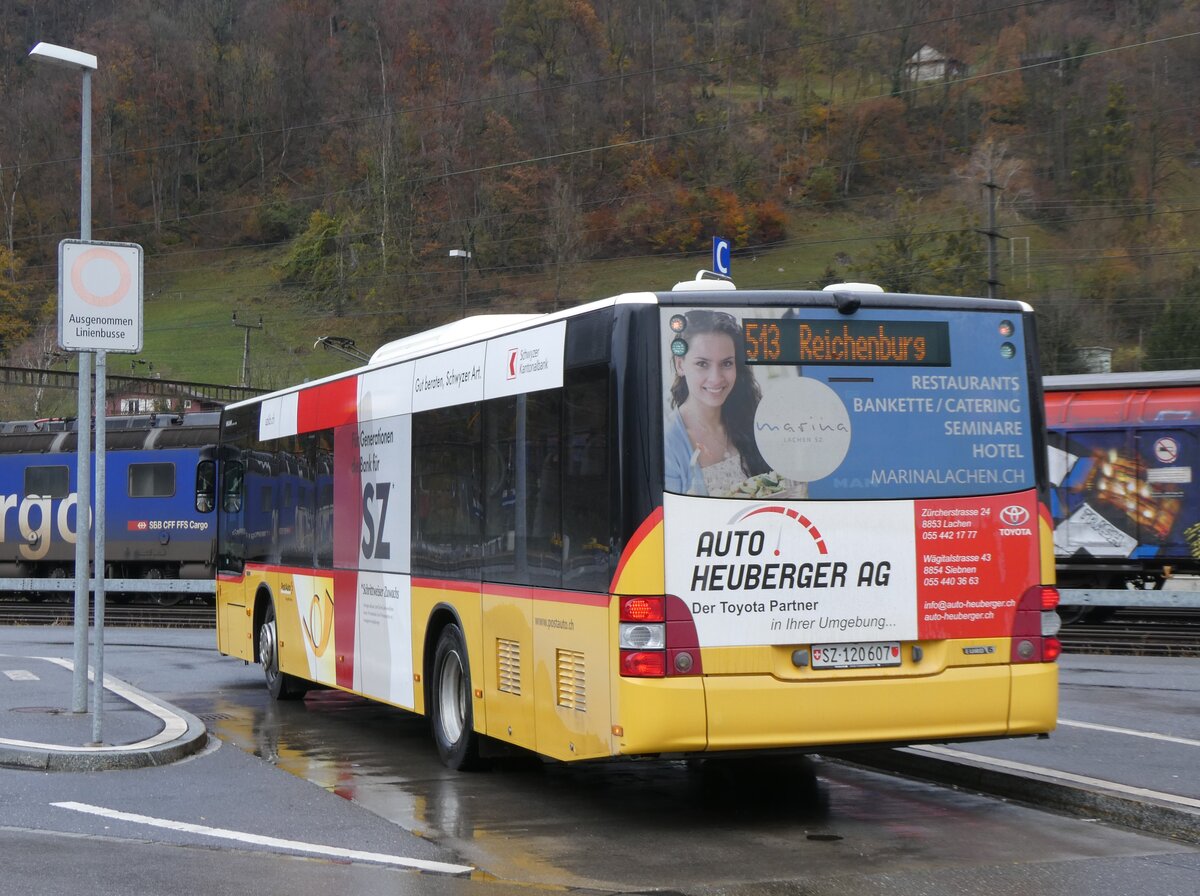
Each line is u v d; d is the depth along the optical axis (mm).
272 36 118500
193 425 34250
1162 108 75938
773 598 8156
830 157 86250
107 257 11656
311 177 111562
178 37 119500
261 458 15320
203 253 112312
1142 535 23875
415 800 9469
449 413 10547
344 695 15859
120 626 27547
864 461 8391
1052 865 7430
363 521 12320
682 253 80188
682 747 7918
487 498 9883
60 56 11750
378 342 83188
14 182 104000
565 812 9031
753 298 8320
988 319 8742
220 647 16844
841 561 8297
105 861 7586
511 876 7266
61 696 14109
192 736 11547
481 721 9992
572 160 82500
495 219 80250
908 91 88438
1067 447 24625
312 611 13609
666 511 8031
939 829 8406
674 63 91188
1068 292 64500
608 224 80500
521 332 9445
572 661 8578
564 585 8688
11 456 36781
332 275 94125
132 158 114750
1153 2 79375
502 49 95562
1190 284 61938
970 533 8570
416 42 100125
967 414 8633
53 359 78938
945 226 73500
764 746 8039
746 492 8164
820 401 8352
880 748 8430
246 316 98125
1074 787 8836
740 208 80625
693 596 8023
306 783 10047
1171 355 58438
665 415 8102
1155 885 6980
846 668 8273
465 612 10227
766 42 93312
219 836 8242
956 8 88438
